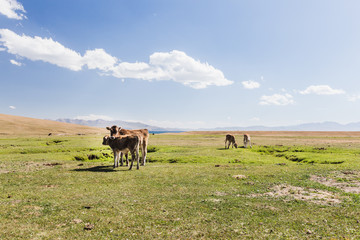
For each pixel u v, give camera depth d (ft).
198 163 84.64
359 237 22.98
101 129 583.58
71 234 23.56
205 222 27.25
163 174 57.98
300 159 99.76
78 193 39.63
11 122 459.73
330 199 37.22
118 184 46.96
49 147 125.70
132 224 26.37
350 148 127.13
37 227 25.18
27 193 39.06
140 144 73.00
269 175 57.26
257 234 23.95
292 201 36.11
